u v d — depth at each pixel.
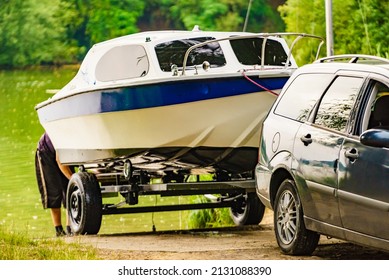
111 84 19.56
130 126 19.59
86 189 20.69
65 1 91.94
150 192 20.86
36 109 23.45
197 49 19.81
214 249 17.23
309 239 15.44
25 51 91.94
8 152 55.38
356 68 14.88
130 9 90.56
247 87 18.72
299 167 15.27
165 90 18.77
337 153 14.36
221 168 20.25
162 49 19.69
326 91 15.32
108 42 20.98
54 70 91.56
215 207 21.80
